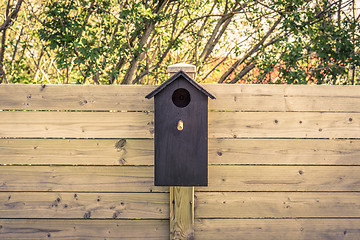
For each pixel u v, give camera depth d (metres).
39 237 2.68
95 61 4.74
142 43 5.45
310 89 2.68
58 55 4.68
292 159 2.69
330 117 2.69
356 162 2.70
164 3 5.70
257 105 2.67
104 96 2.66
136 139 2.67
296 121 2.68
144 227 2.69
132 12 4.81
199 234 2.69
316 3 5.91
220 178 2.68
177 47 6.63
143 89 2.66
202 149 2.39
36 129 2.65
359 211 2.71
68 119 2.66
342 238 2.71
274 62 5.63
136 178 2.67
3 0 6.43
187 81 2.34
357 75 5.68
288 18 5.35
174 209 2.64
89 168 2.67
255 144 2.68
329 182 2.70
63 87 2.66
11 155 2.65
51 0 5.42
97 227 2.69
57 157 2.66
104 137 2.66
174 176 2.41
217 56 7.24
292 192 2.70
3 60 5.80
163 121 2.37
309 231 2.70
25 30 6.06
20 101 2.65
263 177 2.69
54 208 2.68
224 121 2.67
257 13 6.12
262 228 2.69
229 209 2.69
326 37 5.57
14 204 2.67
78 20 4.94
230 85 2.66
